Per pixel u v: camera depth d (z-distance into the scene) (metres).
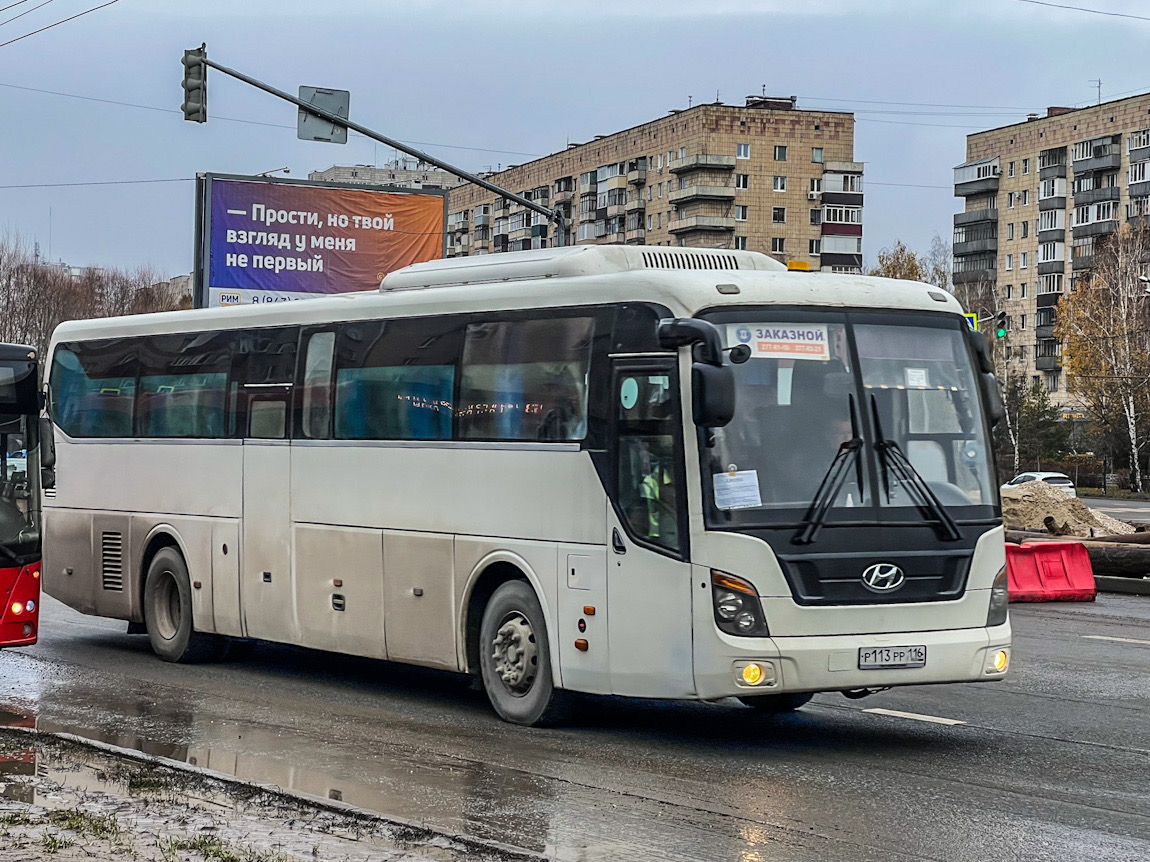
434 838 7.21
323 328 12.97
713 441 9.59
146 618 15.07
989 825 7.75
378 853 6.91
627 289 10.22
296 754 9.86
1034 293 113.88
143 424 15.18
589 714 11.45
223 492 14.02
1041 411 89.38
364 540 12.31
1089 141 108.44
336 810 7.79
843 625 9.53
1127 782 8.86
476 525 11.23
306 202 43.31
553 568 10.56
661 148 109.00
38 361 12.94
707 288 9.87
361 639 12.34
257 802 8.06
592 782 8.88
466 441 11.36
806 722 11.08
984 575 9.98
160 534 14.95
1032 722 11.01
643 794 8.53
